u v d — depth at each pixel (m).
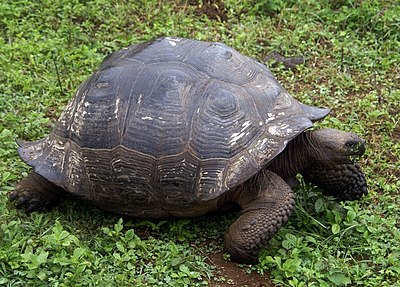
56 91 6.34
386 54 7.27
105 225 4.75
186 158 4.36
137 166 4.43
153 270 4.27
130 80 4.59
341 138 4.71
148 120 4.44
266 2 7.96
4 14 7.46
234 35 7.45
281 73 6.91
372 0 7.86
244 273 4.40
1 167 5.17
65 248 4.29
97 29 7.48
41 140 4.93
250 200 4.50
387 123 6.13
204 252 4.55
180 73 4.53
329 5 8.02
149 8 7.79
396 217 5.02
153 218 4.70
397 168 5.62
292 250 4.48
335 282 4.29
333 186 5.05
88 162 4.56
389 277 4.43
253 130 4.41
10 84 6.33
